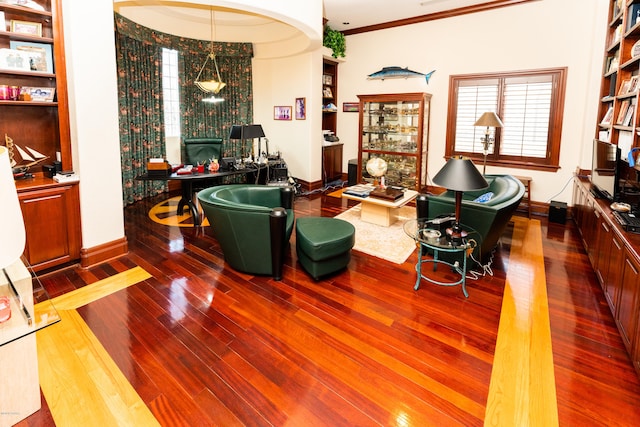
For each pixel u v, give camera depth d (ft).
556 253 13.62
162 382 6.97
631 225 8.32
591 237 12.08
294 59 22.70
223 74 23.71
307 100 22.58
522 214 19.08
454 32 20.75
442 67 21.47
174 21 20.29
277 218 10.45
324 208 19.56
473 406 6.46
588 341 8.32
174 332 8.52
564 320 9.17
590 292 10.60
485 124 17.33
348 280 11.29
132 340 8.21
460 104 21.18
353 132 25.93
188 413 6.27
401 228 16.14
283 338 8.36
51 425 5.99
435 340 8.34
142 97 19.95
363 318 9.21
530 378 7.14
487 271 12.03
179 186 23.54
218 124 24.09
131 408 6.35
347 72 25.30
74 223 11.54
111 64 11.64
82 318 9.02
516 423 6.09
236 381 7.02
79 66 10.80
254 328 8.73
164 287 10.66
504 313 9.48
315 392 6.77
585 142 16.97
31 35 10.32
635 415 6.26
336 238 10.93
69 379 7.00
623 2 12.99
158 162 15.69
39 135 11.87
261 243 10.89
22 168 11.34
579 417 6.22
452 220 11.17
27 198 10.34
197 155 20.89
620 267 8.32
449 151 21.95
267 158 20.86
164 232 15.43
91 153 11.46
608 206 10.65
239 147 24.81
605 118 15.20
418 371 7.34
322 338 8.38
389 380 7.08
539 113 18.92
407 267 12.26
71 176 11.24
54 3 10.46
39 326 5.51
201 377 7.11
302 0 16.12
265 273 11.37
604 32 15.92
